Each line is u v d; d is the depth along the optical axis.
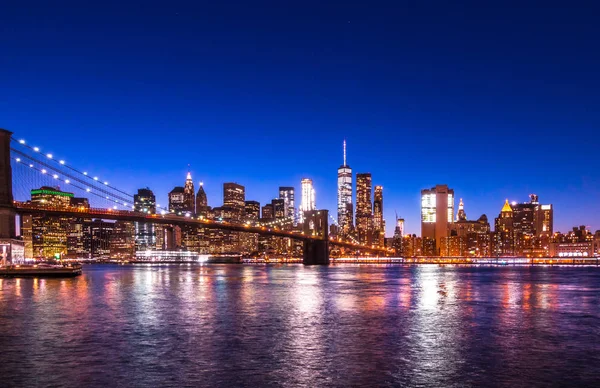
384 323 49.03
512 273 175.12
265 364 32.78
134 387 28.25
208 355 35.19
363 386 28.41
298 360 33.81
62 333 43.25
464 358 34.44
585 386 28.58
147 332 43.72
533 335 42.81
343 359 34.09
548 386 28.56
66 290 86.44
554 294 81.88
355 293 82.38
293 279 126.00
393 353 35.84
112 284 103.69
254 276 143.62
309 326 47.09
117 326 46.88
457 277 140.88
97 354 35.47
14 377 30.08
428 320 51.16
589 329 45.94
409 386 28.42
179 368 31.86
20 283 105.50
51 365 32.59
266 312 56.88
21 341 39.84
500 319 52.03
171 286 98.31
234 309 59.62
